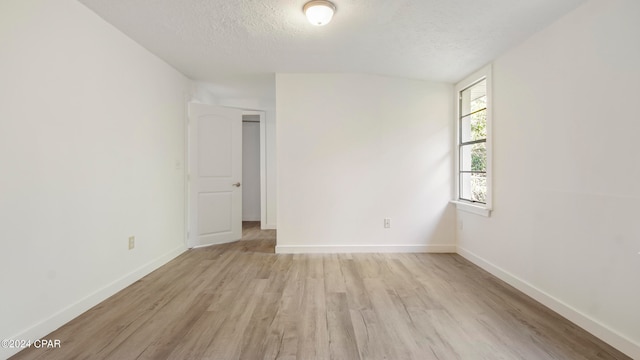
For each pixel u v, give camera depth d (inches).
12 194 63.5
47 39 71.3
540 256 88.3
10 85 62.9
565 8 76.6
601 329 68.7
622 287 64.7
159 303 87.4
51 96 72.5
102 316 79.5
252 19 90.0
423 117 141.9
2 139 61.5
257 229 203.6
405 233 142.5
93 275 86.3
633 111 62.7
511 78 102.2
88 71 84.3
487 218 115.7
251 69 134.8
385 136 141.4
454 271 115.4
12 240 63.6
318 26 93.7
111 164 93.9
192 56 119.4
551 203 84.0
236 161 168.4
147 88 113.4
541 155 88.1
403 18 87.6
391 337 69.2
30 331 66.9
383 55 115.4
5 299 62.2
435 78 137.3
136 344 66.4
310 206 141.3
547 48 86.0
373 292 95.0
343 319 77.6
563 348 65.1
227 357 61.8
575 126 76.4
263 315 79.8
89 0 79.8
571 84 77.7
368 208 141.7
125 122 100.7
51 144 72.6
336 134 140.7
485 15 83.1
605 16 68.4
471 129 133.9
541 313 81.2
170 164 131.4
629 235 63.4
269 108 199.8
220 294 93.8
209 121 156.3
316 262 127.0
